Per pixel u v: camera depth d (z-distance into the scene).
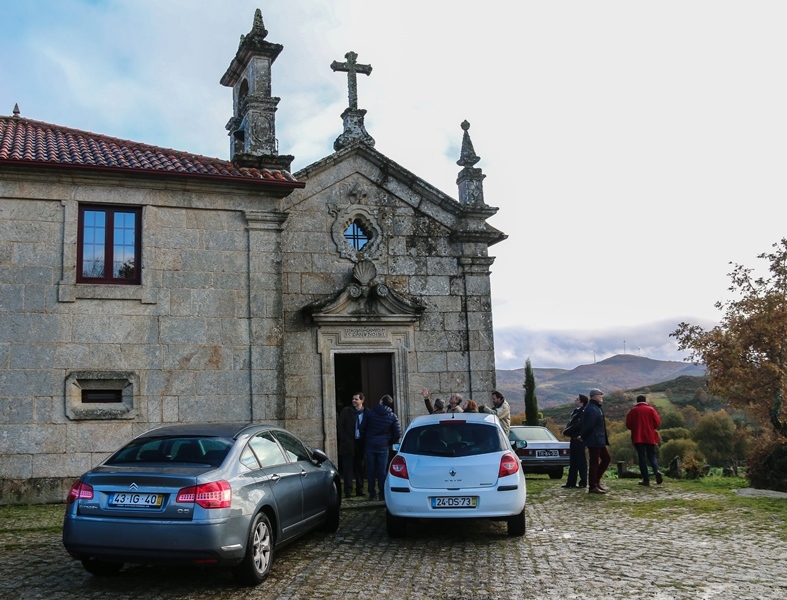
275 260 15.15
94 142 16.11
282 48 17.28
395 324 17.02
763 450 16.61
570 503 12.52
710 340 27.58
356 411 13.85
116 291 13.93
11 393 13.05
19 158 13.42
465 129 19.19
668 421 71.00
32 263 13.55
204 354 14.37
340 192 17.23
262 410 14.53
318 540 9.55
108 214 14.29
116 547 6.77
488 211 18.27
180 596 6.87
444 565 8.06
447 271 17.84
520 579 7.36
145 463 7.50
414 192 17.84
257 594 6.96
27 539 9.56
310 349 16.27
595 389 14.11
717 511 11.50
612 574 7.50
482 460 9.41
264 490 7.69
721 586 6.99
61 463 13.12
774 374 25.84
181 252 14.55
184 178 14.53
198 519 6.74
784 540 9.21
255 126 16.70
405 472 9.45
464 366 17.50
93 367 13.60
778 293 26.61
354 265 16.94
